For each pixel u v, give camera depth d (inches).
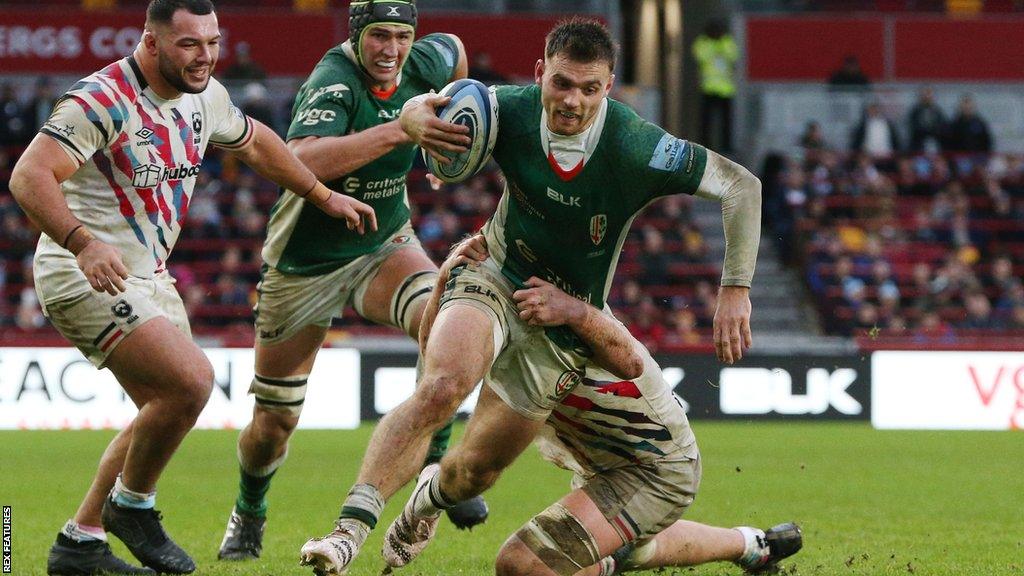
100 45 2066.9
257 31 2092.8
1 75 2044.8
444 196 1941.4
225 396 1526.8
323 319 658.2
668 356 1616.6
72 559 560.4
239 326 1718.8
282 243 643.5
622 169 460.1
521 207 474.9
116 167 536.4
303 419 1544.0
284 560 632.4
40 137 512.7
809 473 1101.7
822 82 2235.5
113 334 533.3
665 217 1957.4
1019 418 1622.8
